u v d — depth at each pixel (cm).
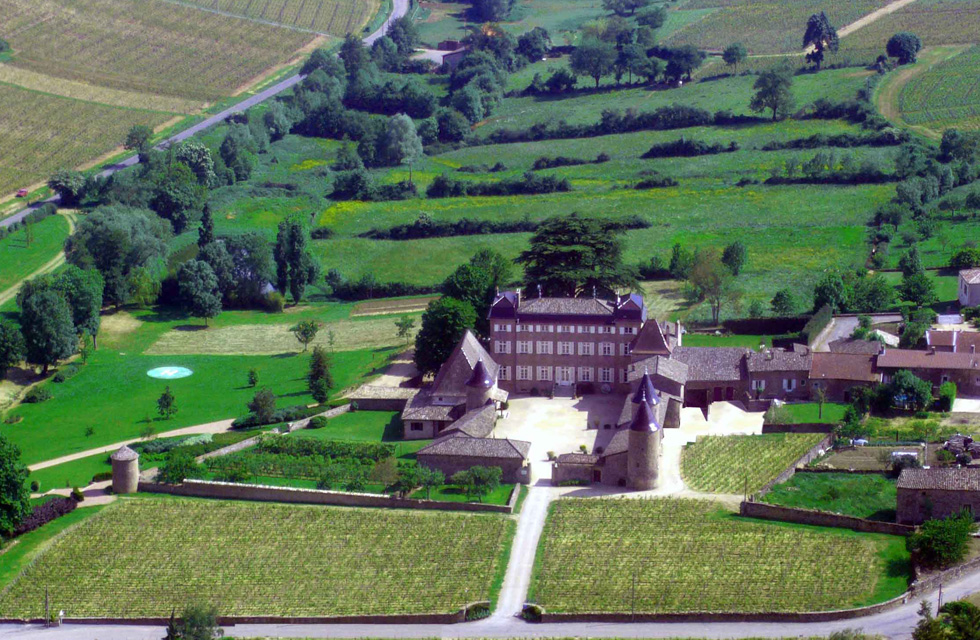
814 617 17800
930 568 18550
